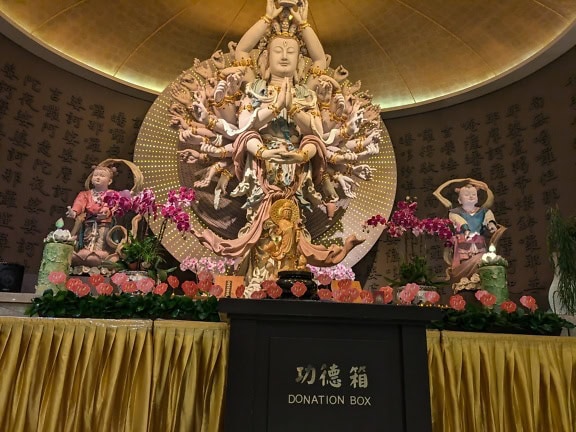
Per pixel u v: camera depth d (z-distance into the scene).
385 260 7.50
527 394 3.70
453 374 3.65
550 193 6.64
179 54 7.96
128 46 7.61
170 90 7.07
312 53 6.96
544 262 6.47
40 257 6.36
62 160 6.83
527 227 6.76
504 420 3.64
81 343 3.35
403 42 8.00
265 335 2.86
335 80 7.11
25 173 6.44
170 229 6.72
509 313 4.13
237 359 2.78
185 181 7.00
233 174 6.69
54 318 3.38
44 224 6.49
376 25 7.92
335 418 2.75
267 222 6.15
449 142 7.76
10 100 6.44
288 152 6.20
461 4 7.38
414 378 2.84
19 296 4.10
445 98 7.85
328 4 7.77
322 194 6.91
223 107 6.62
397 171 7.88
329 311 2.90
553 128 6.79
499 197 7.13
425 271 5.20
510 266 6.81
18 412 3.12
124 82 7.50
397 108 8.09
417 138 7.98
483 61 7.73
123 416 3.25
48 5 6.83
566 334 4.25
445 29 7.71
